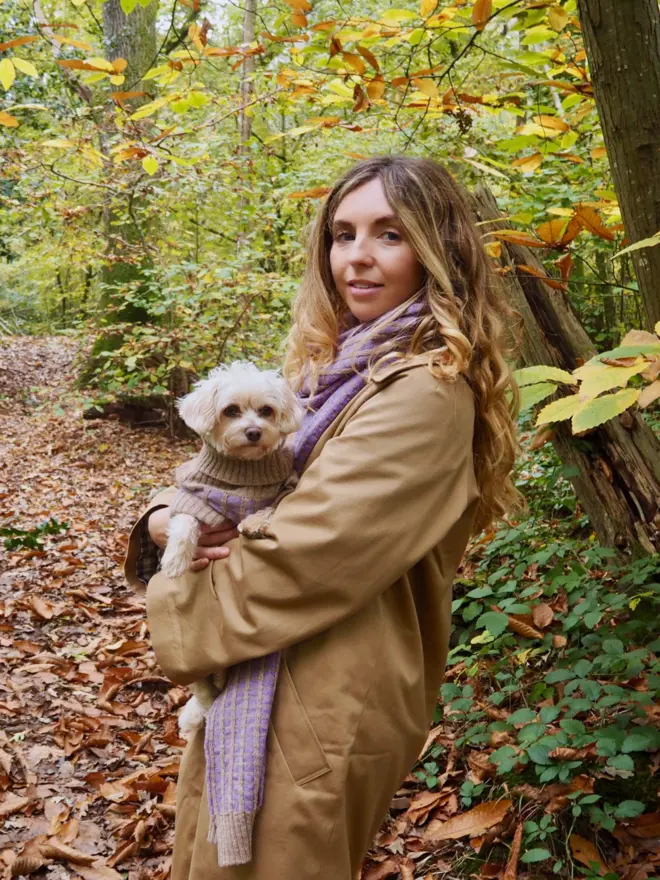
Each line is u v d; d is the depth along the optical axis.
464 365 1.50
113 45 10.39
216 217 10.18
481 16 2.61
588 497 3.08
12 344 17.08
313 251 1.91
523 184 5.28
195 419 1.76
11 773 3.00
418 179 1.67
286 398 1.79
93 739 3.23
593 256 5.76
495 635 2.78
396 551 1.40
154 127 6.61
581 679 2.54
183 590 1.50
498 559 3.84
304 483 1.45
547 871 2.21
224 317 9.04
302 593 1.38
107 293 10.98
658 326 1.69
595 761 2.46
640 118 2.29
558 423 2.99
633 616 2.92
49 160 8.24
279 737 1.41
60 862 2.55
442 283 1.58
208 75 9.95
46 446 9.26
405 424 1.43
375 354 1.60
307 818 1.37
